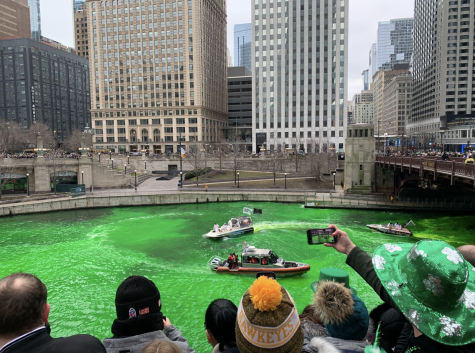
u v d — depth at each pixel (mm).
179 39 144750
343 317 4172
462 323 2730
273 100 142000
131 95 150250
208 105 156375
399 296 2971
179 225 50656
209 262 34500
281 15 140500
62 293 28531
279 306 3156
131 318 4758
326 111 138750
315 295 4621
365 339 4523
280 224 49375
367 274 3521
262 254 31062
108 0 149375
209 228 48656
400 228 43688
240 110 187750
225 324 4746
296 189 74250
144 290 4863
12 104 180750
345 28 136750
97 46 151750
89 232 47219
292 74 140375
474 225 47406
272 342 3051
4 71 180625
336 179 81625
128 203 65812
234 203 66875
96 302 26875
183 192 70188
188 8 143125
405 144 185500
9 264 35250
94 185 79562
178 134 147125
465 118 148125
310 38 138750
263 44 142125
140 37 148125
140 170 107562
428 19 183750
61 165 74875
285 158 103875
